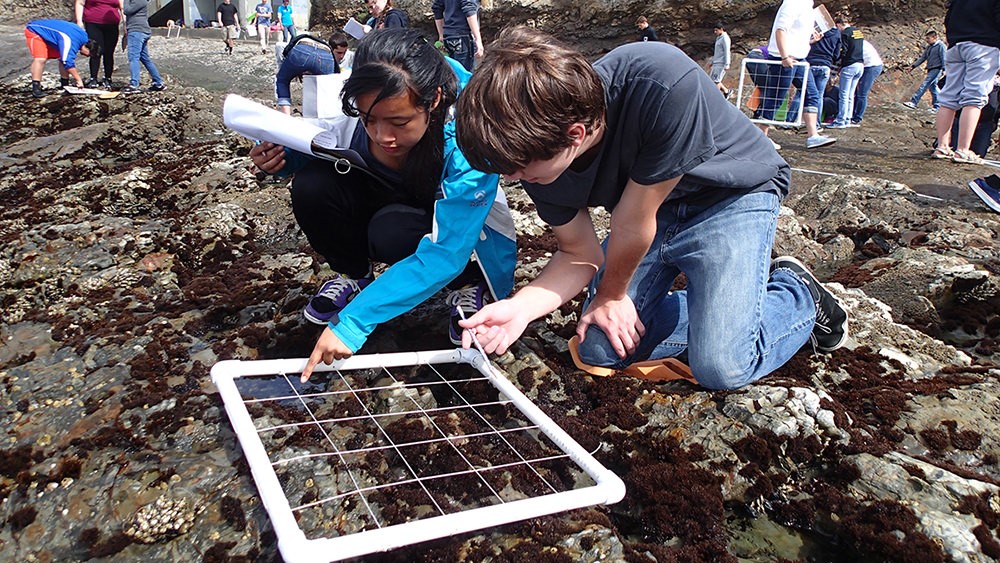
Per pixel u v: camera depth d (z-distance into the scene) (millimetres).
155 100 7000
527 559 1756
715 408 2303
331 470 2020
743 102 9734
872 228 4113
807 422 2195
